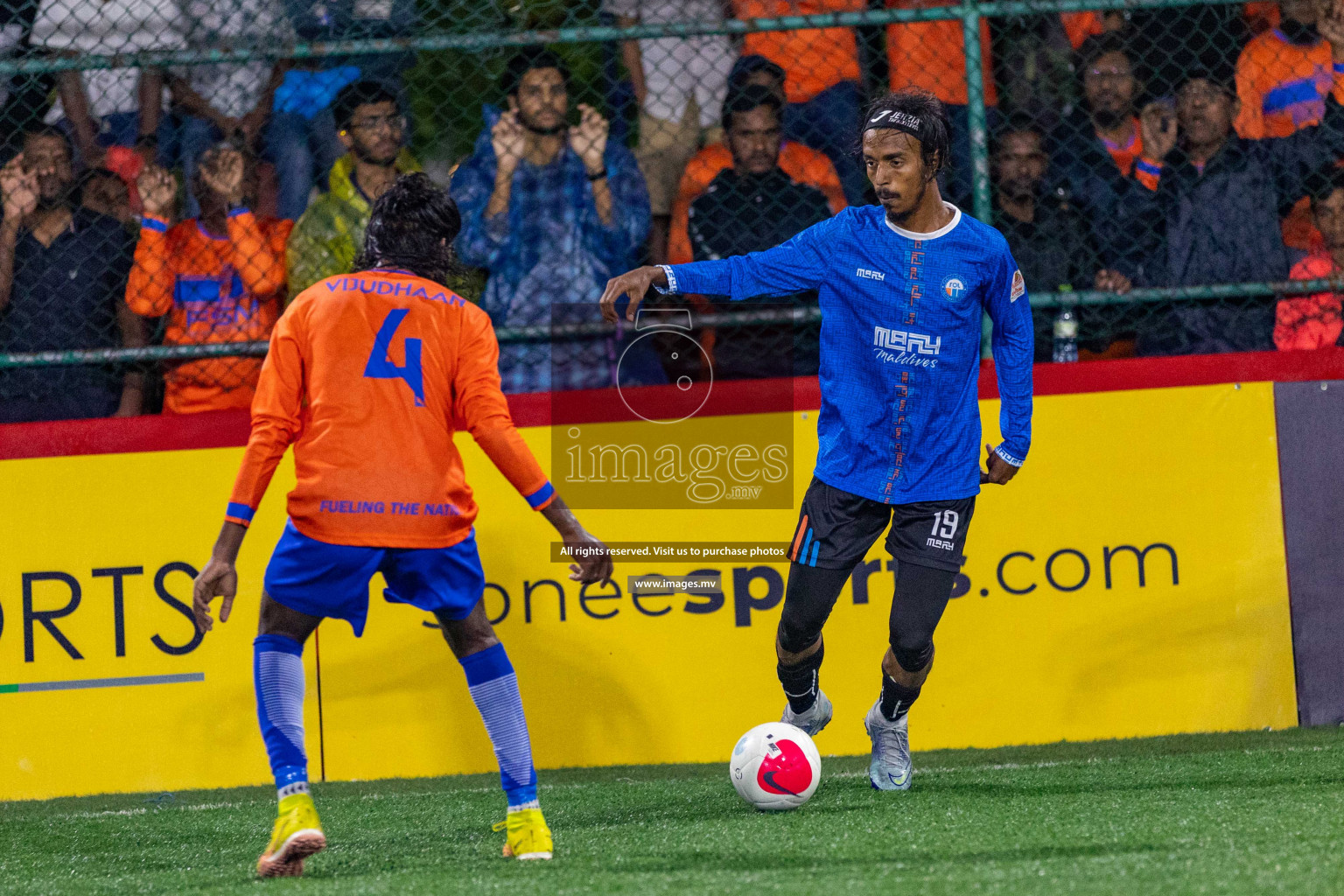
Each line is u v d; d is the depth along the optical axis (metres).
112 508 14.70
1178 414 14.89
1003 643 14.67
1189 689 14.72
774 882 7.85
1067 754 13.86
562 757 14.56
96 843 11.41
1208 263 15.91
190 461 14.73
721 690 14.63
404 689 14.58
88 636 14.59
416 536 8.81
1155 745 14.13
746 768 10.87
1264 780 11.61
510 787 9.25
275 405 8.89
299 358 8.97
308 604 8.82
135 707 14.53
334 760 14.52
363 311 8.97
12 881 9.84
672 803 11.77
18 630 14.60
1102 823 9.58
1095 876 7.66
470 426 9.05
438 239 9.48
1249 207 15.91
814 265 11.32
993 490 14.76
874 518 11.43
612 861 8.88
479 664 9.24
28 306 15.74
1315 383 14.98
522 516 14.67
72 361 15.07
